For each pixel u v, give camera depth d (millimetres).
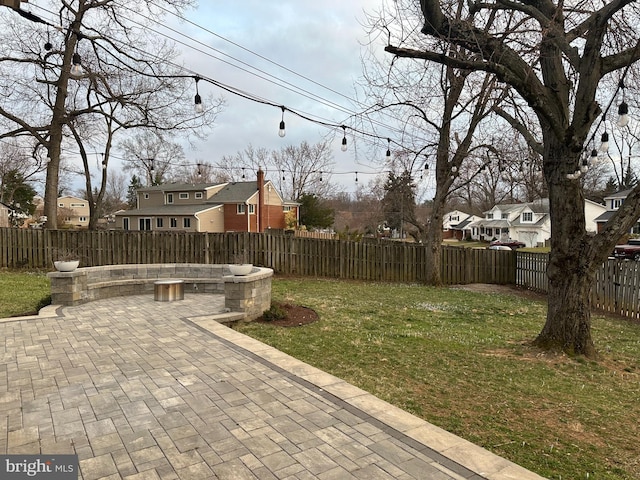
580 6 6137
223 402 3479
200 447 2750
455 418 3689
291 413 3281
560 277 5977
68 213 55750
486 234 53031
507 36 6145
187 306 7715
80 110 15836
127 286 9078
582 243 5867
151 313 7043
